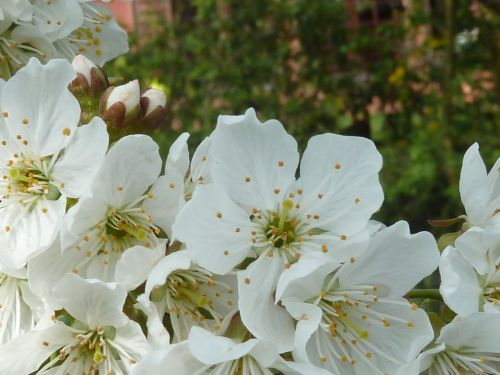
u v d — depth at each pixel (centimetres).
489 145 44
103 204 13
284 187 13
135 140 13
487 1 44
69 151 14
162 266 13
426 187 41
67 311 13
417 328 13
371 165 13
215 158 13
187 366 12
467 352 13
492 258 13
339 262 13
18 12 16
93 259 13
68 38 18
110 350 13
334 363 13
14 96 14
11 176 14
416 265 13
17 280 14
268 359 12
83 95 14
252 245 13
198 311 13
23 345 13
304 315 12
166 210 13
